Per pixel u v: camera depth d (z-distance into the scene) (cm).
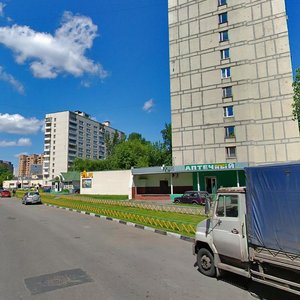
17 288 588
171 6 4275
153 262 796
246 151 3509
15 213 2269
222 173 3556
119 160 6300
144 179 4081
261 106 3531
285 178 512
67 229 1423
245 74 3606
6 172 13925
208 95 3828
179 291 569
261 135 3494
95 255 873
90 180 4731
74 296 541
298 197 489
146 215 1783
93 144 12331
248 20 3703
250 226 565
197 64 3959
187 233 1230
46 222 1703
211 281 630
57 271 704
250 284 609
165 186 3962
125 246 1017
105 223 1686
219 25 3856
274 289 578
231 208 619
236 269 591
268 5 3609
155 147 6594
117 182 4484
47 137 11231
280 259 504
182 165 3747
